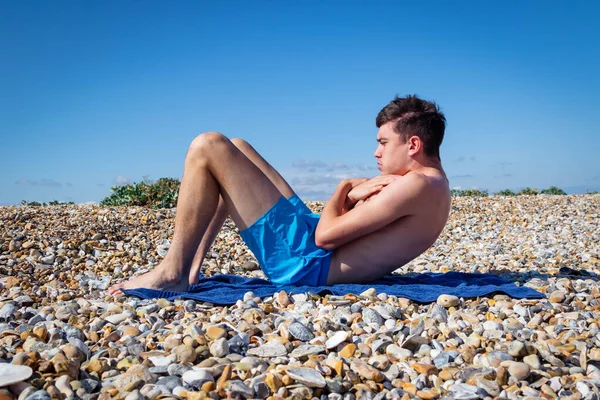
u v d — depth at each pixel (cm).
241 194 332
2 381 188
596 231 789
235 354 228
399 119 335
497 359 229
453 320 285
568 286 359
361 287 335
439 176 334
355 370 217
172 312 300
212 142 324
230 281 401
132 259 550
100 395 191
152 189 949
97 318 282
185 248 340
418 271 525
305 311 295
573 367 230
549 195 1213
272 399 188
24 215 671
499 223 913
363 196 336
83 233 615
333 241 332
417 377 217
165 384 198
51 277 471
